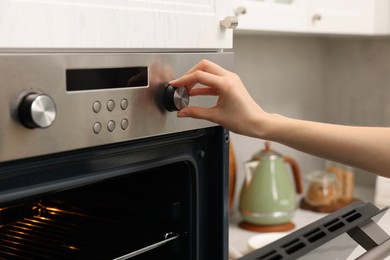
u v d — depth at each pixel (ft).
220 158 2.85
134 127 2.36
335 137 2.77
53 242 3.17
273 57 6.73
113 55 2.25
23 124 1.93
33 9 1.97
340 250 2.51
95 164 2.30
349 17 5.61
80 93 2.12
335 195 6.45
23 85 1.93
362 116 7.45
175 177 2.82
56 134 2.05
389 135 2.76
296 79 7.14
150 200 2.93
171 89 2.48
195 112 2.61
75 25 2.11
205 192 2.88
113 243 3.08
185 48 2.65
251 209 5.68
